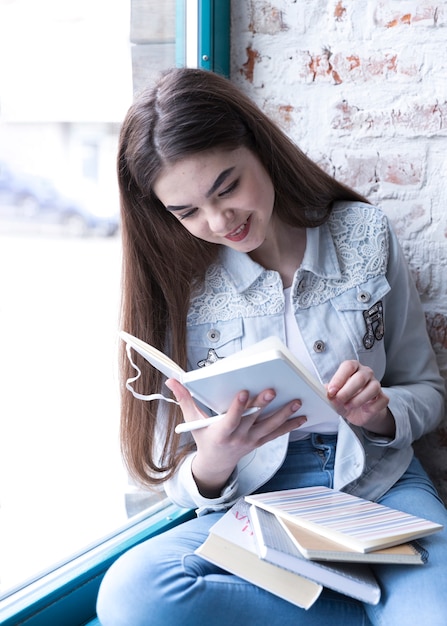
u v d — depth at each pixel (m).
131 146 1.19
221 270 1.33
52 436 1.48
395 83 1.52
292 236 1.36
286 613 1.11
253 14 1.59
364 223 1.37
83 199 1.48
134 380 1.20
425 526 1.10
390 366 1.46
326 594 1.13
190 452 1.32
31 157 1.36
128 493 1.63
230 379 1.01
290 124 1.61
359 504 1.19
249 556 1.10
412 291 1.46
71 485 1.51
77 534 1.51
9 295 1.37
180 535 1.21
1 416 1.38
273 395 1.03
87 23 1.42
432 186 1.54
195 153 1.12
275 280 1.31
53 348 1.47
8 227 1.34
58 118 1.40
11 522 1.40
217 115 1.15
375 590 1.06
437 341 1.59
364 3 1.51
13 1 1.28
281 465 1.30
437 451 1.61
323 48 1.55
